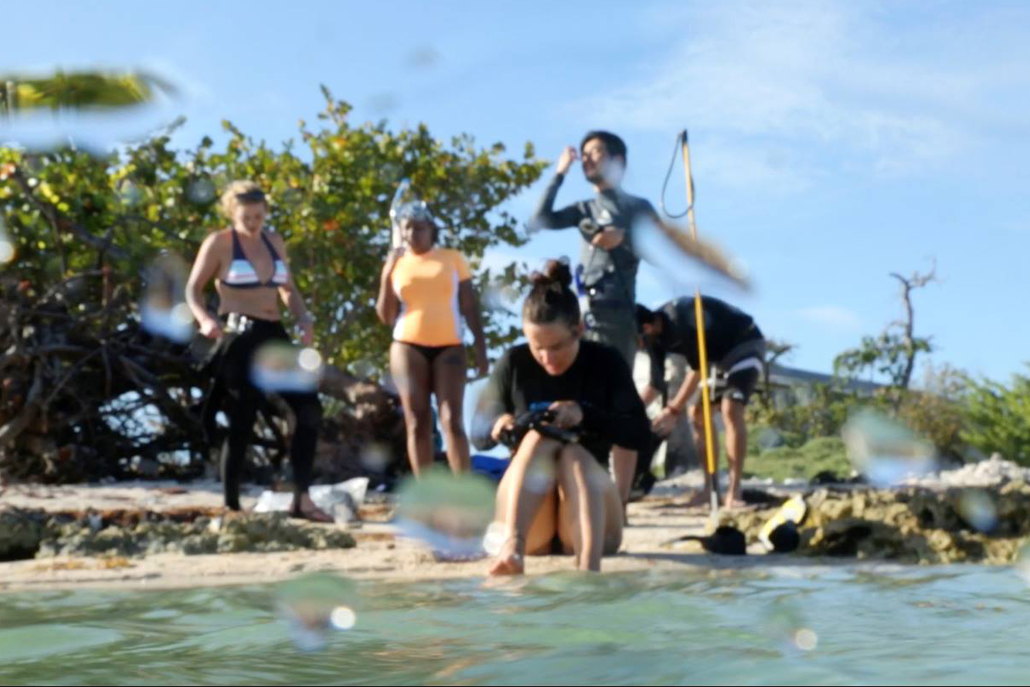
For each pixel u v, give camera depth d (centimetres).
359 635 202
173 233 1057
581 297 662
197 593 295
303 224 1264
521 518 378
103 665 175
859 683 145
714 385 721
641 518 675
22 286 1007
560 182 650
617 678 154
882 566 394
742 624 213
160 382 1003
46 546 465
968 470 1121
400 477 950
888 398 1908
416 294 534
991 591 283
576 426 420
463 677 157
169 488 860
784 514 487
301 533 493
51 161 1033
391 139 1355
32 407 950
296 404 631
